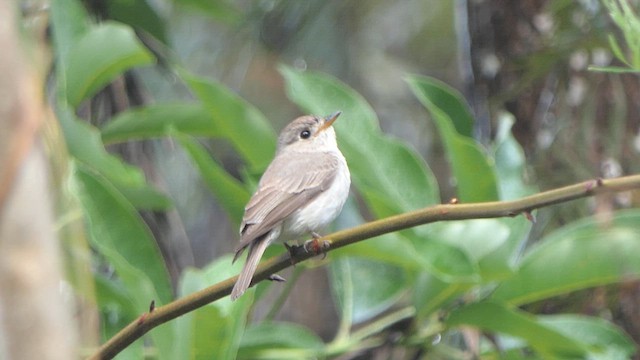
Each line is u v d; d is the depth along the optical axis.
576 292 11.79
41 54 6.73
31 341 3.88
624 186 7.23
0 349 3.89
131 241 8.69
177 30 15.55
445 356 11.55
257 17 15.21
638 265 9.47
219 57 15.53
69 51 9.66
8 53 3.95
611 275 9.55
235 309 8.40
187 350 8.28
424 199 10.02
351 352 10.64
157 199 10.13
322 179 10.60
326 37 15.63
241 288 7.61
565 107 12.04
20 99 3.96
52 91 10.52
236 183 9.92
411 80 10.70
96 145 9.37
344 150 10.12
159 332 8.22
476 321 9.54
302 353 9.97
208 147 15.27
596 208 11.67
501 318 9.38
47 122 6.07
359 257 10.32
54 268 3.94
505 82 12.33
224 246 15.87
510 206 7.46
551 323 10.05
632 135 11.85
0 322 3.88
